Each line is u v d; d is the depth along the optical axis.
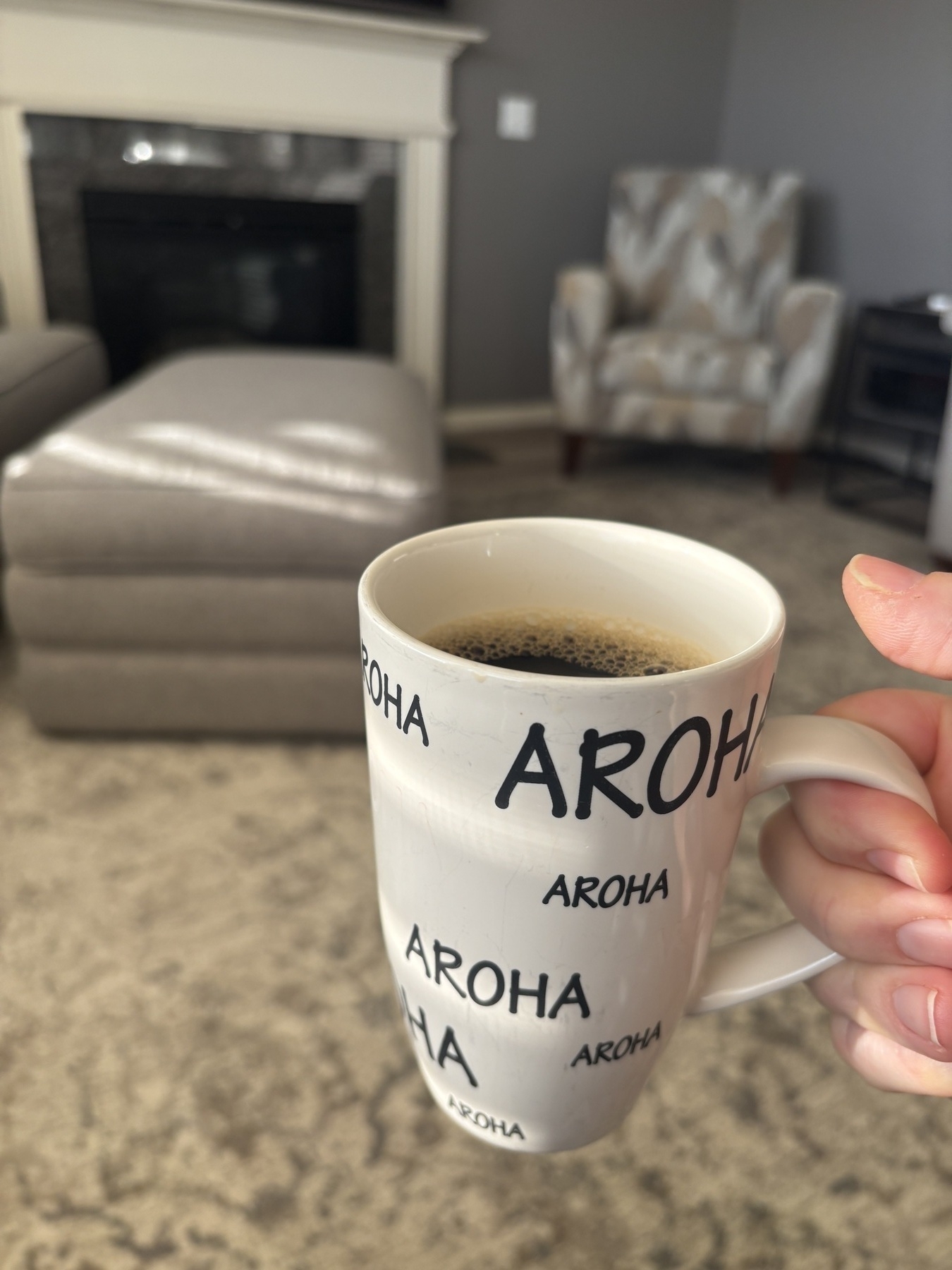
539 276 3.54
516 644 0.33
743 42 3.57
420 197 3.17
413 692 0.24
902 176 3.07
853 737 0.28
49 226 2.83
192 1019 0.90
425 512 1.24
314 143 3.01
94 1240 0.69
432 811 0.25
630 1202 0.73
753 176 2.96
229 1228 0.70
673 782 0.24
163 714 1.34
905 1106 0.82
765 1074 0.85
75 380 1.87
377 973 0.96
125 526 1.22
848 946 0.28
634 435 2.81
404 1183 0.74
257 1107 0.80
